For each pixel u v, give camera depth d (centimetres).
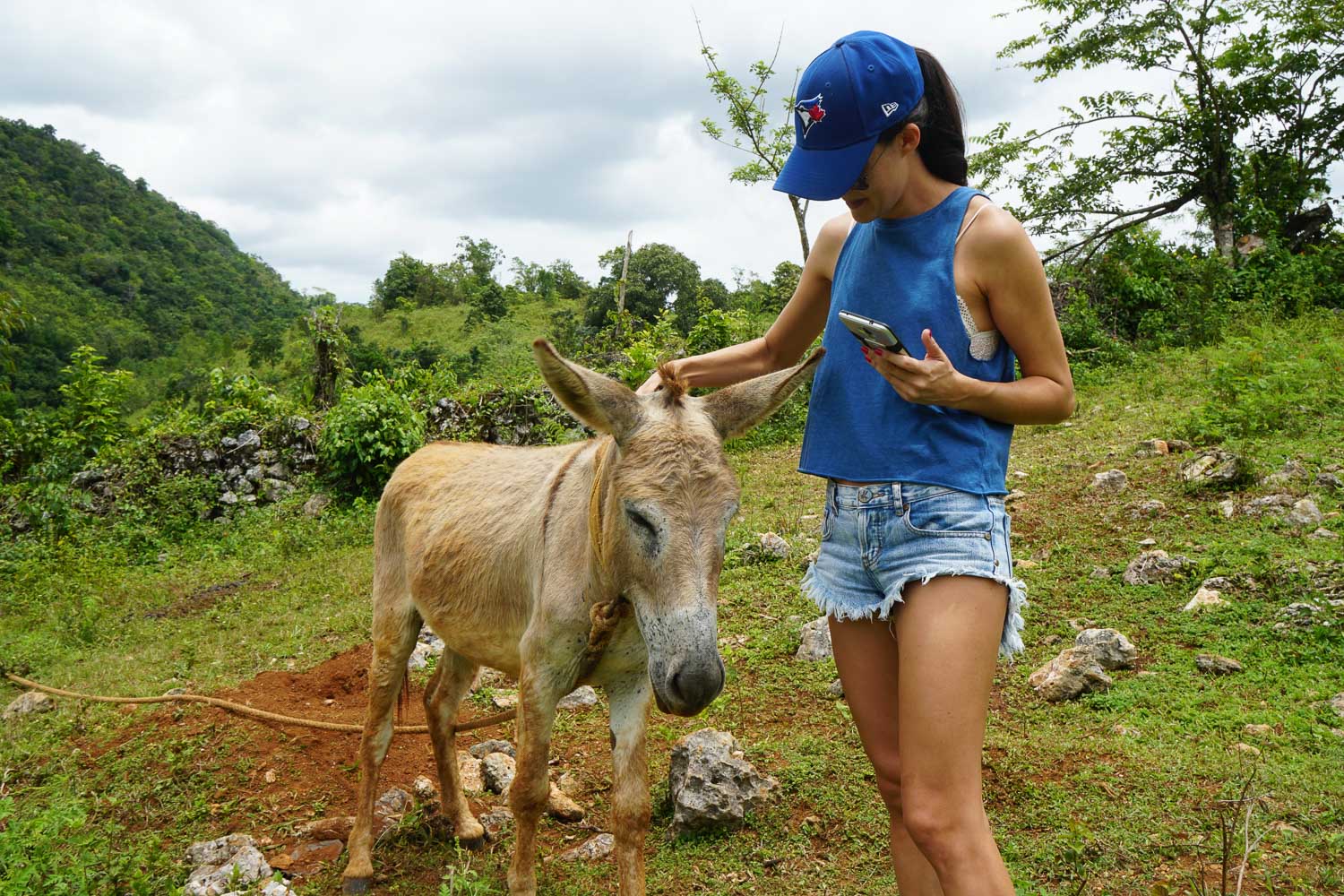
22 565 983
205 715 507
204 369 7212
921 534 203
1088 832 318
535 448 393
